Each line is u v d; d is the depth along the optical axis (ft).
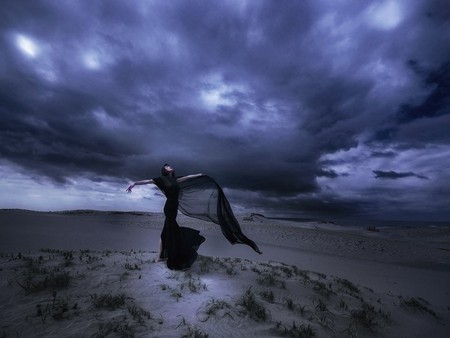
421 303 24.23
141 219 90.84
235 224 21.22
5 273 16.90
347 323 16.58
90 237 49.06
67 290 15.37
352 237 70.79
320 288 20.98
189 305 14.80
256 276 21.09
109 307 13.73
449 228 98.84
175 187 20.18
